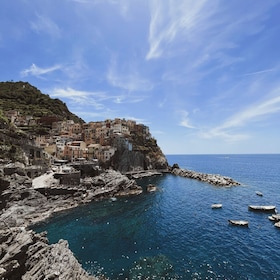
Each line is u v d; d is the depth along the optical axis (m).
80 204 65.69
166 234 43.94
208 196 78.62
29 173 71.19
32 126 133.62
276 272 29.59
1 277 18.30
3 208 50.62
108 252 36.03
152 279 27.97
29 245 23.28
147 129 173.38
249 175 141.50
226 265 31.48
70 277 22.92
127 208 63.19
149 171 141.50
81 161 97.12
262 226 47.94
